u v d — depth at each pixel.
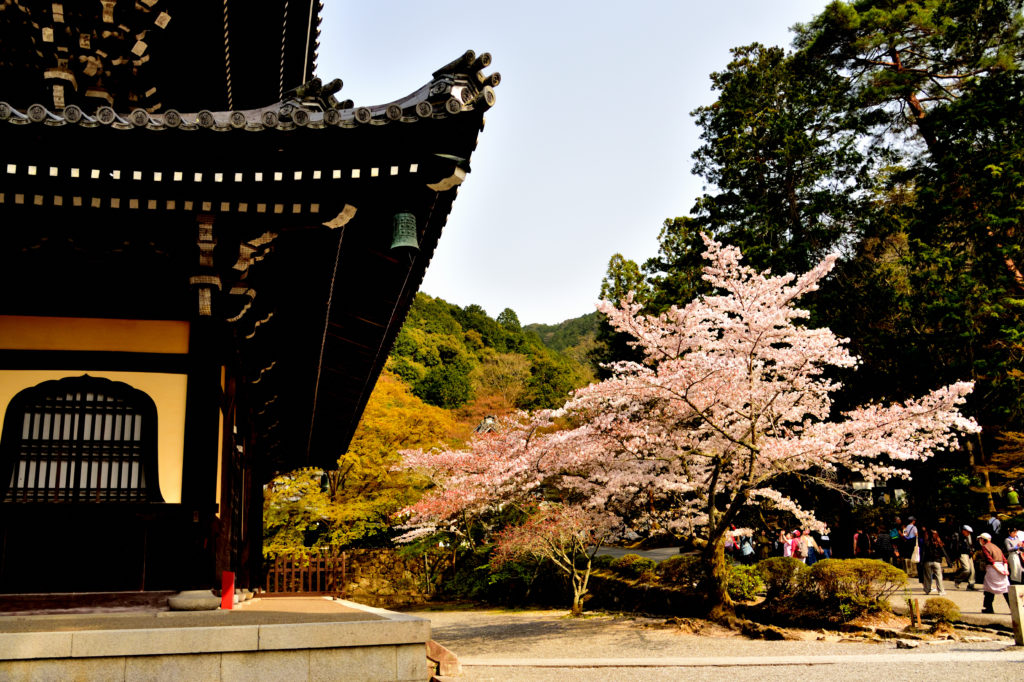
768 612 15.09
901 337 26.14
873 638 12.96
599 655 12.62
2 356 6.04
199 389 6.10
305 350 8.65
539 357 74.06
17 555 5.58
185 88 8.46
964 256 25.86
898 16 29.19
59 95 6.59
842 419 27.17
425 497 24.06
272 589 19.39
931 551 17.39
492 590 27.20
